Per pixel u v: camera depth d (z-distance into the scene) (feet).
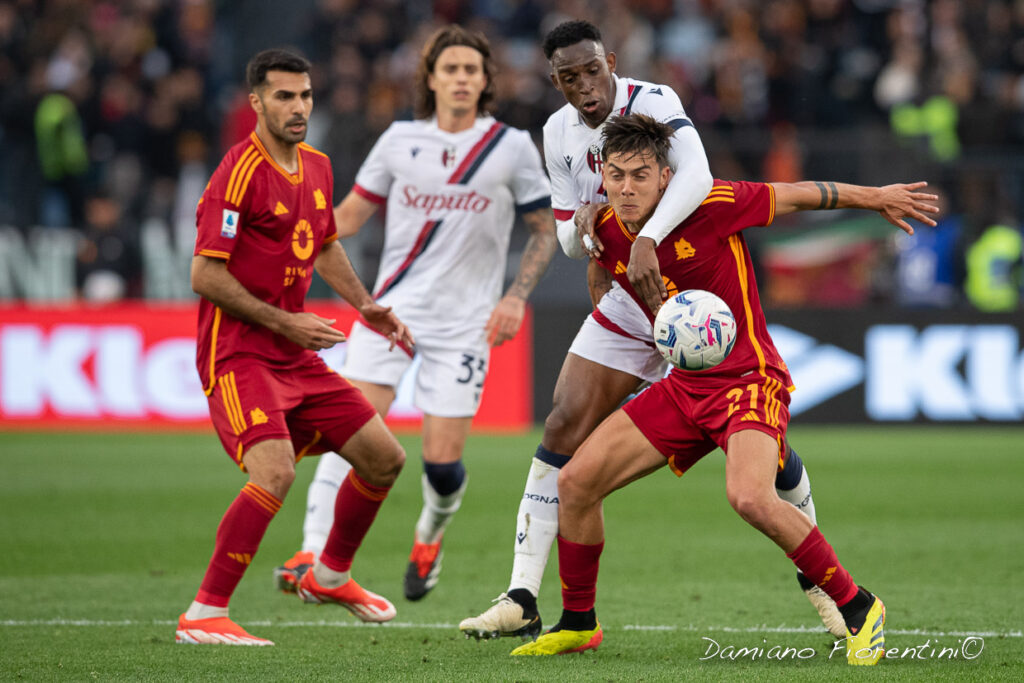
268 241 59.62
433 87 77.46
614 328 60.75
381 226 159.43
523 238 158.51
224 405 59.26
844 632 56.44
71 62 194.49
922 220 55.42
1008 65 197.26
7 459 134.10
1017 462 131.34
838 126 188.24
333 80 194.90
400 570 81.97
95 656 54.70
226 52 219.20
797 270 159.63
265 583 78.48
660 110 58.49
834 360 155.74
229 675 50.80
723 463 139.13
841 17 198.90
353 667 52.49
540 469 59.98
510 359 155.63
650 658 54.70
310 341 59.06
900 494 112.37
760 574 78.79
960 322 154.51
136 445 145.28
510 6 211.00
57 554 85.66
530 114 177.47
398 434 153.58
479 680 49.52
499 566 82.99
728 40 196.13
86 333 157.38
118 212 167.63
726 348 52.21
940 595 70.79
